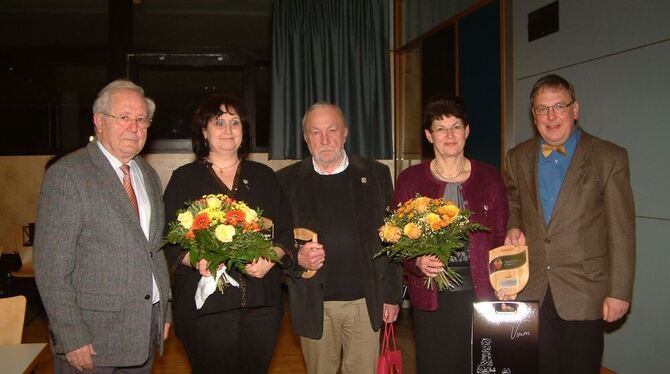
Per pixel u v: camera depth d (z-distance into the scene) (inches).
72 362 73.9
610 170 84.1
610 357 124.9
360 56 227.6
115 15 224.4
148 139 228.2
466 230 82.0
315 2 225.8
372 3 228.5
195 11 230.8
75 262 75.0
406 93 225.0
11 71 225.8
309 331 94.7
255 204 87.5
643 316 115.4
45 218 73.9
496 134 156.5
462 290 88.0
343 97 227.1
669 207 107.9
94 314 75.1
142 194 83.5
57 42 225.5
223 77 235.3
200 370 83.2
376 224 96.7
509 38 150.5
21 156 226.7
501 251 86.4
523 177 92.8
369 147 229.0
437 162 92.7
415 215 82.3
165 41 229.5
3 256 201.3
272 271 88.0
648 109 111.0
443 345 88.4
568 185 86.5
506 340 82.3
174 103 231.3
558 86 86.4
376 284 95.8
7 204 226.2
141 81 230.2
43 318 204.5
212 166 88.1
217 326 82.7
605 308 84.0
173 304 85.9
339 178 98.3
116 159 80.9
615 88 118.5
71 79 229.0
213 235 73.9
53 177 74.8
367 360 97.9
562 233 86.7
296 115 223.5
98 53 225.6
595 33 123.0
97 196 75.8
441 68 189.6
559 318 88.3
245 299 83.3
